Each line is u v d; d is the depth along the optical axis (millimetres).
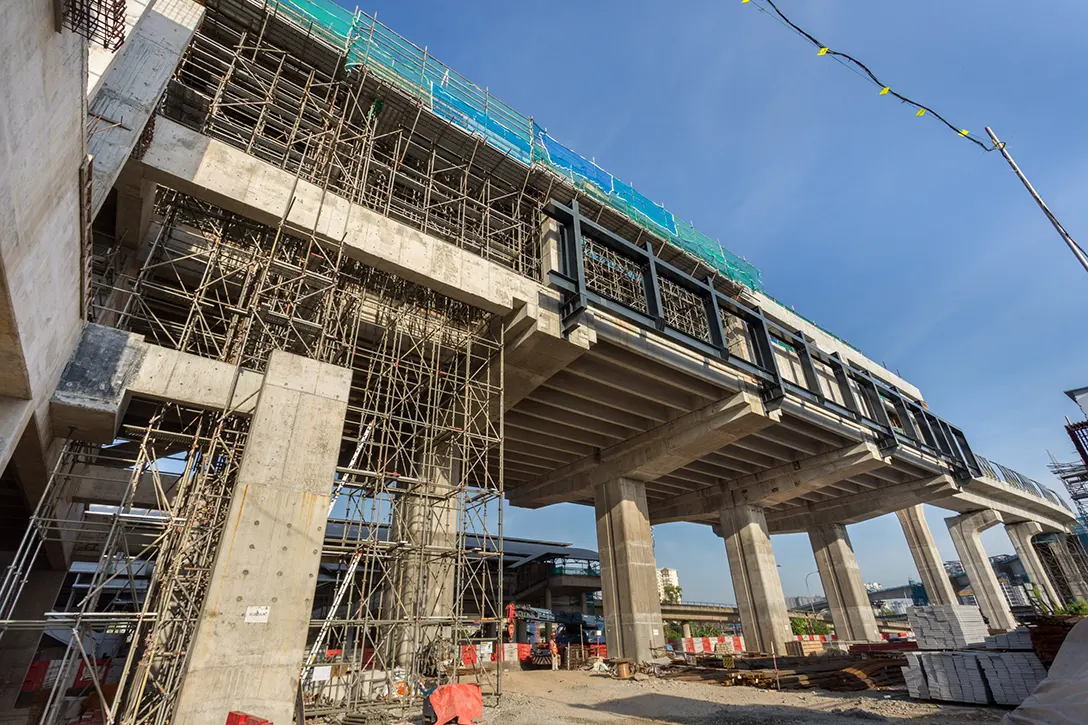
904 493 40656
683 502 43094
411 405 24859
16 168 6070
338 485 17516
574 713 15117
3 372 8953
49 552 21562
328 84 19781
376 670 18016
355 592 39281
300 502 12094
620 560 30703
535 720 13961
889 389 35188
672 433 29422
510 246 25359
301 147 20750
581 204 26172
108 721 10336
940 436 39875
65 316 10602
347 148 20578
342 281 19797
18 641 23766
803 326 37469
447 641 19984
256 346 17078
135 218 16469
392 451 26578
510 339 21797
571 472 35531
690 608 70500
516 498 40656
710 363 25750
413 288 21938
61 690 10961
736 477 39531
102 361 12492
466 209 23891
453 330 22266
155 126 14773
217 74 18953
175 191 17391
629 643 28781
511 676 26688
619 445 32562
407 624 17719
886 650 25344
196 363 13789
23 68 5652
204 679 9922
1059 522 65625
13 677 23203
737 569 37719
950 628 16375
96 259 16766
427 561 19484
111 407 12141
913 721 12555
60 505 17422
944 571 47438
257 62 19703
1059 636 12961
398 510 21031
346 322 19609
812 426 31344
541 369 22750
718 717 14117
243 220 18422
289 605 11180
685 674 24453
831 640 43781
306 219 16812
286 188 16781
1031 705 9492
